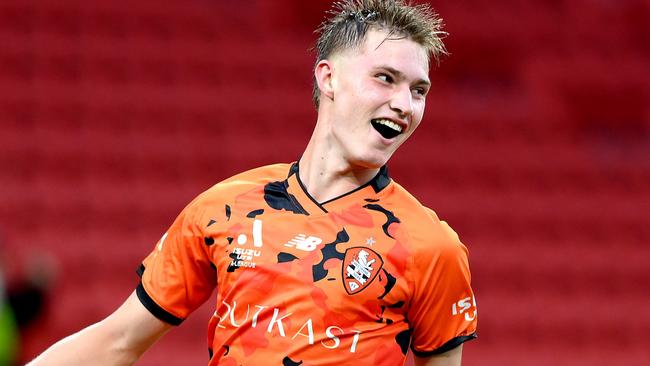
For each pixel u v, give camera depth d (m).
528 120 47.38
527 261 41.22
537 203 43.75
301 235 9.26
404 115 9.18
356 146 9.33
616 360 38.41
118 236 38.62
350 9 9.81
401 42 9.29
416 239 9.19
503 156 45.47
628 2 52.62
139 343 10.14
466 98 48.00
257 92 46.12
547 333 38.94
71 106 43.88
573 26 51.25
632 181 45.66
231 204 9.67
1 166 41.03
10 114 43.22
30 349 19.33
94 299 35.78
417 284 9.10
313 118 45.47
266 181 9.86
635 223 43.62
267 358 8.90
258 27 49.22
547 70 49.47
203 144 43.28
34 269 19.50
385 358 8.98
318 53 10.02
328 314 8.88
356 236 9.18
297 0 49.84
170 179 41.75
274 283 9.06
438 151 45.09
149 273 10.12
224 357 9.20
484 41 49.75
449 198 43.19
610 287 41.06
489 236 42.16
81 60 45.91
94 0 48.47
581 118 48.38
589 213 43.69
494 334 38.50
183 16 48.97
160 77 46.00
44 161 41.50
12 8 47.22
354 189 9.53
